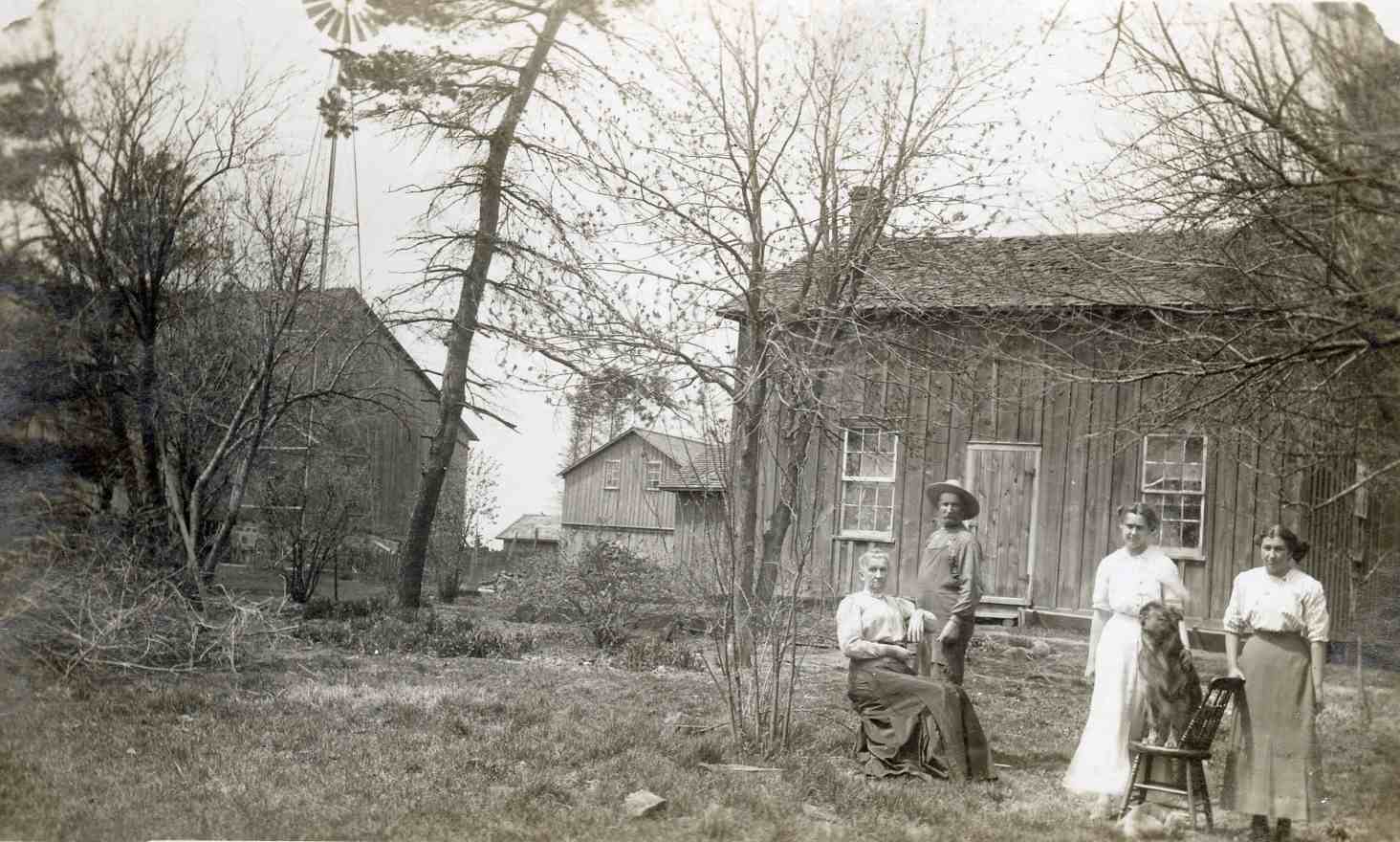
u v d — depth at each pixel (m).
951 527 9.22
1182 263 7.11
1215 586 16.19
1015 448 17.55
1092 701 7.50
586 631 16.02
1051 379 11.08
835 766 7.98
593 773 7.54
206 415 14.66
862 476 18.36
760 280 13.53
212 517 15.68
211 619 12.66
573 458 42.69
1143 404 8.60
